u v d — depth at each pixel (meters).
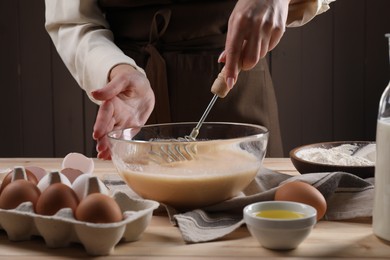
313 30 3.02
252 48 1.40
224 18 1.95
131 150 1.30
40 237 1.21
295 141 3.10
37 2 3.02
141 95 1.59
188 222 1.21
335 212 1.31
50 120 3.11
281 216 1.17
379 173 1.16
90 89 1.85
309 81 3.05
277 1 1.46
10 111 3.11
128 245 1.16
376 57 3.03
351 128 3.09
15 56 3.06
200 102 2.00
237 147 1.29
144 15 1.98
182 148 1.28
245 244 1.16
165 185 1.26
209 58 1.97
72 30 1.93
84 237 1.10
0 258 1.11
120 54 1.79
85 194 1.19
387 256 1.09
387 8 3.00
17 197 1.18
